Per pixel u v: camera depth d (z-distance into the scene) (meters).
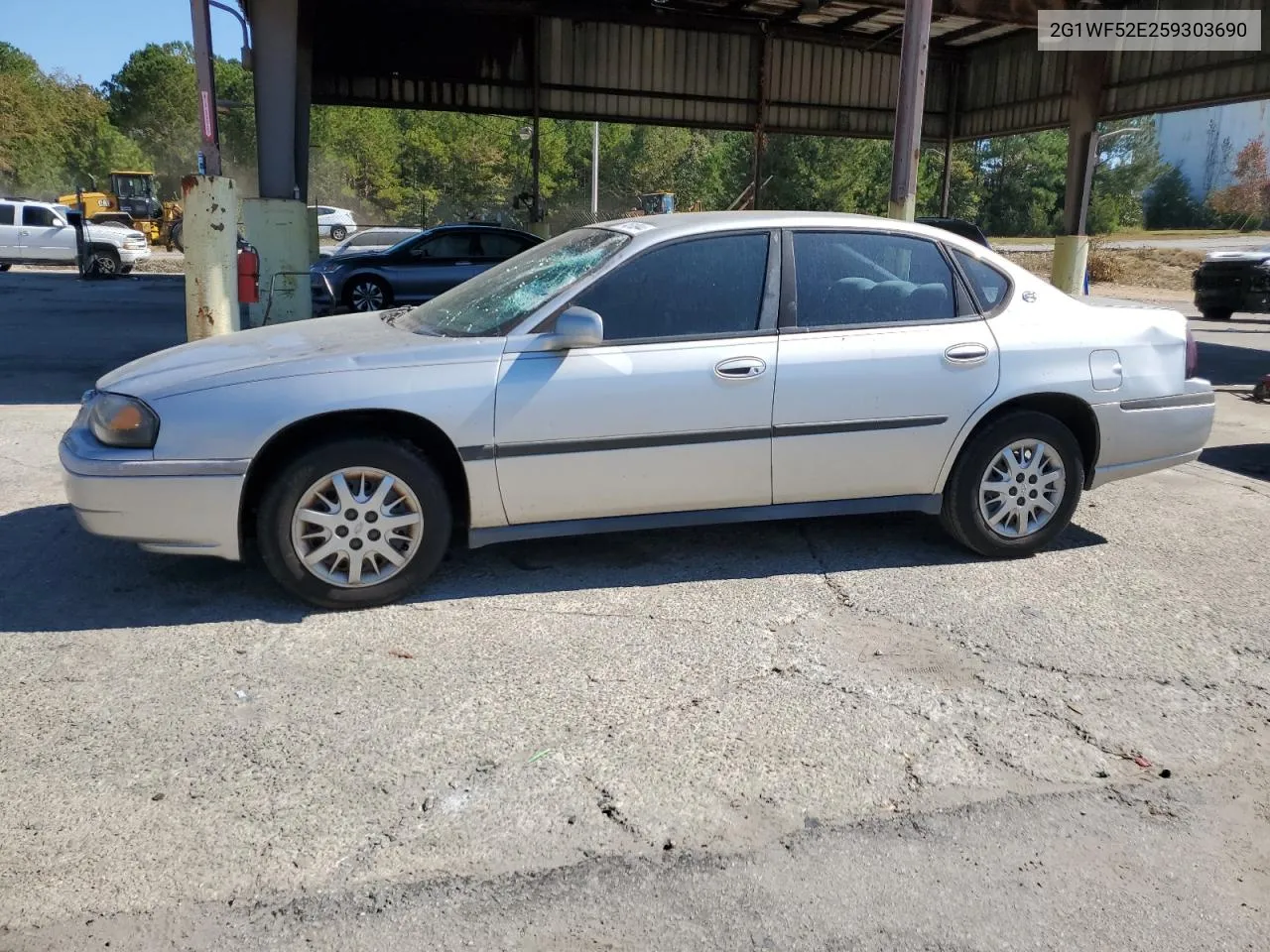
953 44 21.64
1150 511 6.07
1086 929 2.53
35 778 3.04
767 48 20.86
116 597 4.41
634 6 18.72
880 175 55.97
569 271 4.58
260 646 3.96
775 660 3.93
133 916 2.49
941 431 4.80
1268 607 4.57
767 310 4.60
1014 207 68.50
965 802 3.05
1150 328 5.20
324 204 56.16
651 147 61.47
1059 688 3.76
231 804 2.94
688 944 2.45
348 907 2.54
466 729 3.38
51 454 6.82
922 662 3.95
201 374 4.11
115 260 25.27
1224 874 2.76
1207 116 80.00
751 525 5.60
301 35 15.98
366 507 4.19
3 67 71.44
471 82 19.91
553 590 4.59
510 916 2.52
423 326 4.71
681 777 3.13
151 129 74.88
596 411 4.33
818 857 2.78
